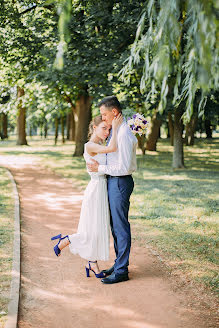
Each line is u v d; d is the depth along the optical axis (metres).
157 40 2.39
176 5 2.20
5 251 4.63
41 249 4.96
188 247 4.93
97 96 11.40
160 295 3.58
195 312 3.24
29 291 3.65
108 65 10.52
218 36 2.07
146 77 2.63
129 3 9.55
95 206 3.87
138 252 4.80
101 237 3.90
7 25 12.37
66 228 6.02
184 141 28.48
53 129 62.78
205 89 1.99
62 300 3.49
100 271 4.09
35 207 7.53
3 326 2.88
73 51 11.03
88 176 11.55
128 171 3.72
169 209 7.12
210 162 16.20
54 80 11.56
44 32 12.13
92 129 4.01
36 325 3.02
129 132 3.69
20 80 14.79
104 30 11.27
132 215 6.67
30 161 16.03
